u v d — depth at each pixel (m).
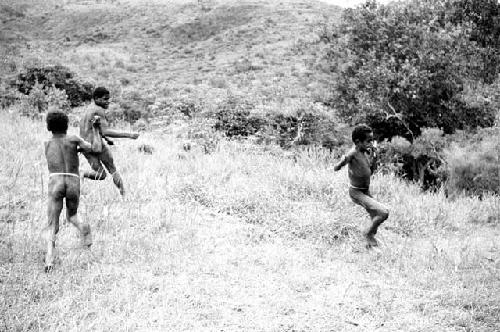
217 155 11.62
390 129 17.73
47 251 5.67
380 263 6.99
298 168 10.96
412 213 9.37
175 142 13.01
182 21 71.06
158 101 18.58
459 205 10.55
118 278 5.69
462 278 6.50
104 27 71.44
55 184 5.81
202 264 6.30
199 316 5.06
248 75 39.91
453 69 16.95
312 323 5.12
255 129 15.80
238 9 73.12
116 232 6.89
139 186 8.82
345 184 10.00
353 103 18.14
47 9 81.06
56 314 4.77
